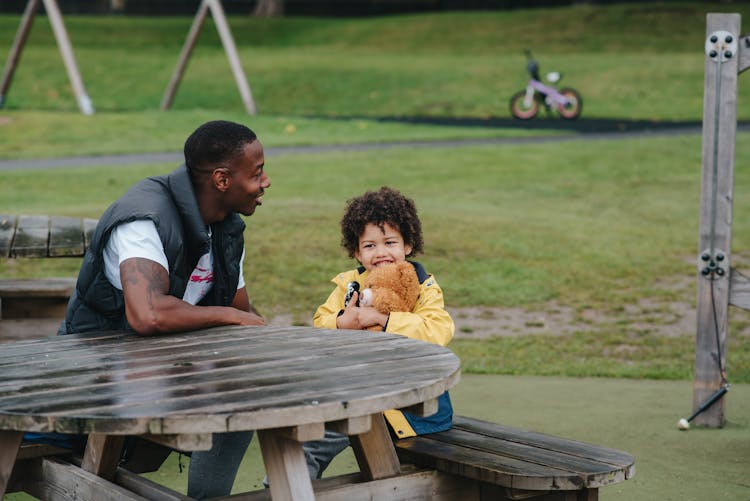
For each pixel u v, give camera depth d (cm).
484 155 1564
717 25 475
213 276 325
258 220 1043
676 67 2583
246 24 3975
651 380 595
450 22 3738
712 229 475
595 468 263
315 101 2434
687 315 812
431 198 1245
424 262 934
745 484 377
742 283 471
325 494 256
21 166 1413
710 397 469
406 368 246
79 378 239
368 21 3975
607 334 748
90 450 283
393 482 269
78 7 4622
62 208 1079
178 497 260
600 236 1079
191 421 203
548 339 733
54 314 576
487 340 729
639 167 1480
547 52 3136
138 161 1476
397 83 2564
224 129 308
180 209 306
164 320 289
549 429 466
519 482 257
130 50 3306
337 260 920
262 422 206
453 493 281
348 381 232
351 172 1407
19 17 3919
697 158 1546
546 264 959
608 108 2222
